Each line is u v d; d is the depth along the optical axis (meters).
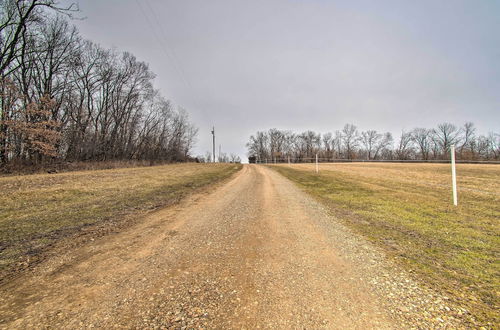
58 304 2.69
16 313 2.53
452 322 2.36
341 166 34.56
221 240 4.79
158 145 45.66
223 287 3.04
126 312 2.54
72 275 3.36
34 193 9.16
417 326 2.32
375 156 81.19
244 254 4.09
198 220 6.34
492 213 6.90
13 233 5.07
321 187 13.00
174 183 14.12
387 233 5.22
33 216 6.37
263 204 8.55
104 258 3.93
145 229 5.53
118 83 35.84
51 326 2.33
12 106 18.41
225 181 16.83
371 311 2.55
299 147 87.75
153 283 3.14
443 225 5.78
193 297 2.82
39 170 18.83
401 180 15.71
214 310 2.58
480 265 3.64
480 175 18.00
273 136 92.88
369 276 3.32
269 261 3.81
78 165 23.30
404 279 3.23
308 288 3.02
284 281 3.19
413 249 4.29
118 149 35.69
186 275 3.35
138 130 39.78
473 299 2.76
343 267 3.60
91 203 8.07
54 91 25.58
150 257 3.96
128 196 9.48
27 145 19.59
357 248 4.35
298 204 8.51
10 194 8.84
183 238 4.91
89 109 30.83
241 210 7.56
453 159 8.11
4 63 18.78
